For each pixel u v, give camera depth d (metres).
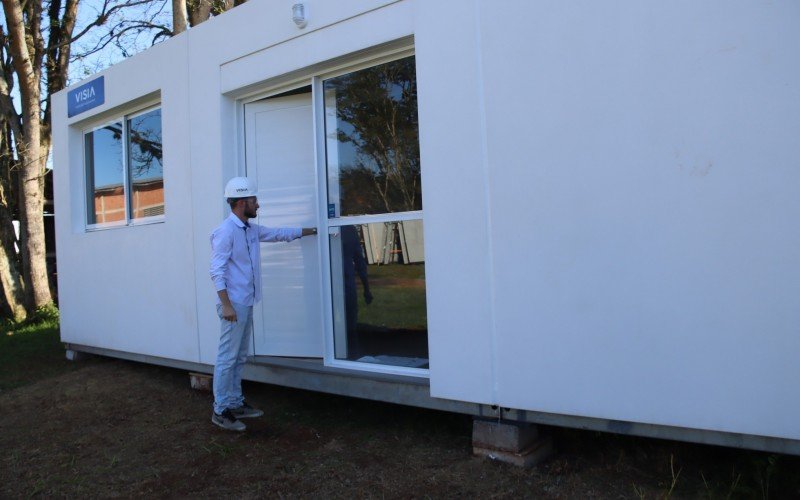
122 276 6.50
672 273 3.06
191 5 12.93
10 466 4.27
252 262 4.55
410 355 4.35
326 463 3.96
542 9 3.39
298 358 5.02
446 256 3.79
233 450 4.26
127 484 3.88
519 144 3.49
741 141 2.89
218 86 5.28
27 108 11.29
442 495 3.43
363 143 4.54
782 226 2.81
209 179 5.38
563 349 3.38
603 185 3.24
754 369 2.88
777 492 3.14
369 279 4.54
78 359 7.47
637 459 3.63
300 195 5.04
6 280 11.37
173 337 5.85
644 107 3.11
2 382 6.68
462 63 3.69
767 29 2.82
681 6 3.01
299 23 4.60
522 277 3.50
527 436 3.70
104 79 6.66
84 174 7.38
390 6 4.11
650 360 3.13
